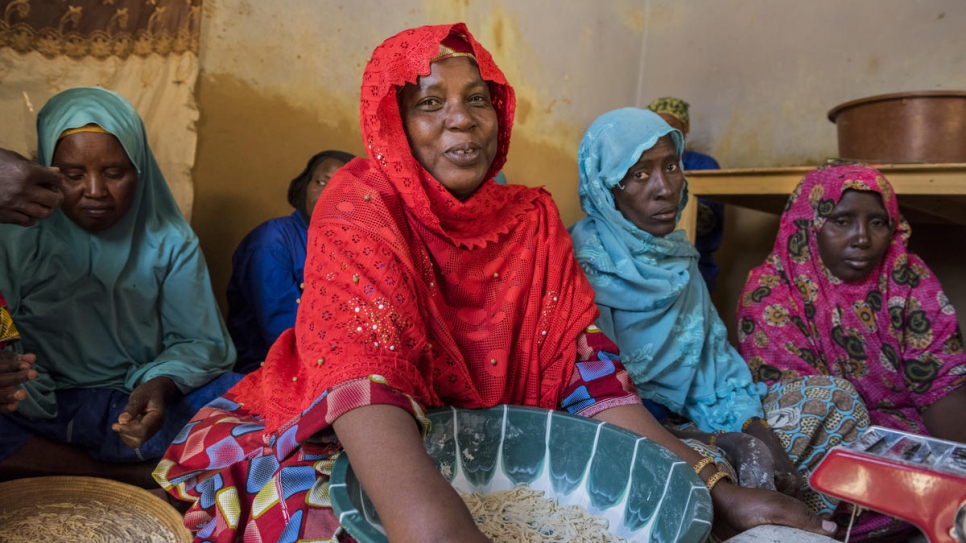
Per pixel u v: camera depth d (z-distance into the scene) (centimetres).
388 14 355
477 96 155
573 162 464
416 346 138
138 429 182
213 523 144
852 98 416
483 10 396
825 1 423
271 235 274
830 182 246
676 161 226
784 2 439
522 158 429
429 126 152
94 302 217
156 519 157
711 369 233
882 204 240
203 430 165
